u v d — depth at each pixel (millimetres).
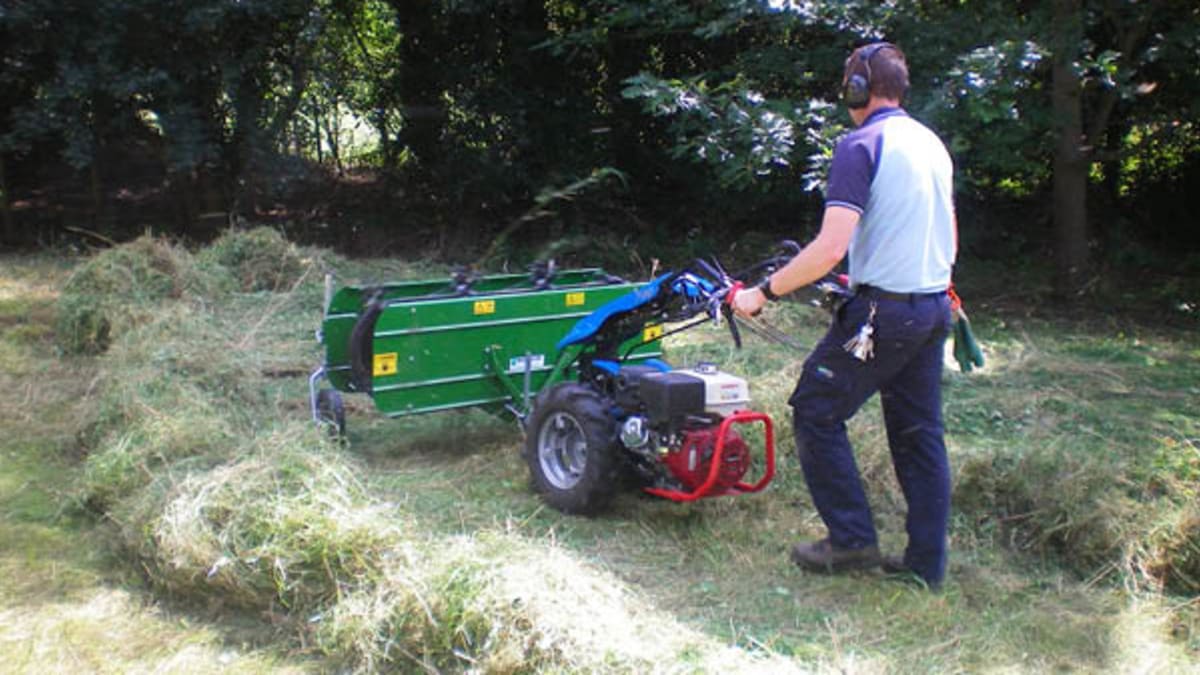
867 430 4902
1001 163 8195
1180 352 7316
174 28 9828
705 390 4121
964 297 9383
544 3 11203
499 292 5250
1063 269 9312
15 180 11508
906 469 3799
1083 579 3953
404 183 12203
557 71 11430
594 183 11625
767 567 3953
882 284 3543
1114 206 11469
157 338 6305
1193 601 3697
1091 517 4023
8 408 5766
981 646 3383
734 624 3508
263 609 3613
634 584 3789
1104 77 8062
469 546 3496
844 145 3545
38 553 4062
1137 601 3713
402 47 11547
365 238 11477
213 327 6887
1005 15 7910
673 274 4301
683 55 11266
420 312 4859
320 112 11539
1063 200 9250
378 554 3531
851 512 3801
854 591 3758
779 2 7840
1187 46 8195
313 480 3904
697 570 3939
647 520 4391
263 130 10898
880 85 3656
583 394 4398
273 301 7961
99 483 4371
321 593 3525
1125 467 4324
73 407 5793
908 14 7797
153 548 3787
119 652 3365
